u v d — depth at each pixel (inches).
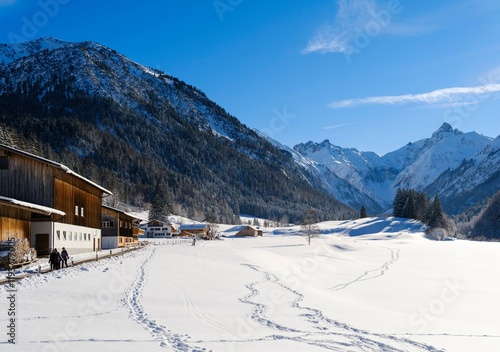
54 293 949.2
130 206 7864.2
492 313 1210.0
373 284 1800.0
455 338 816.3
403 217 7352.4
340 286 1728.6
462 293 1567.4
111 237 2876.5
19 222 1529.3
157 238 5698.8
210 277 1460.4
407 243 4849.9
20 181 1657.2
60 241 1750.7
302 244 4591.5
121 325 719.7
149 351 580.1
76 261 1529.3
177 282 1272.1
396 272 2306.8
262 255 2556.6
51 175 1688.0
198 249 2536.9
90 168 7583.7
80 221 2010.3
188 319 810.2
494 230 6318.9
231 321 824.3
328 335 760.3
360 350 677.3
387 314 1041.5
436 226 6299.2
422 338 798.5
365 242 4965.6
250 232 7037.4
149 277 1300.4
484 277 2048.5
